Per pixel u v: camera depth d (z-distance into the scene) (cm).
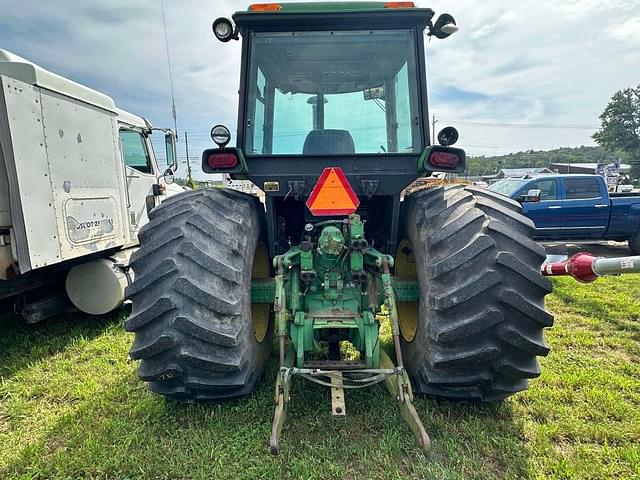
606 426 241
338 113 287
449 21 261
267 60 280
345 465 207
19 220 332
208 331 207
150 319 206
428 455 211
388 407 248
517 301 198
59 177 376
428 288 218
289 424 236
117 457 213
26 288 399
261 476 198
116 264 448
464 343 209
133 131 551
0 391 298
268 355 303
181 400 242
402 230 292
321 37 271
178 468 205
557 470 204
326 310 245
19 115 333
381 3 255
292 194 274
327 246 236
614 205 866
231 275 217
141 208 554
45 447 230
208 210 237
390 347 341
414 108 272
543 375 300
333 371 224
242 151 276
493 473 204
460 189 253
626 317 445
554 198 880
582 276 254
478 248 206
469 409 249
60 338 401
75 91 403
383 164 269
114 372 321
